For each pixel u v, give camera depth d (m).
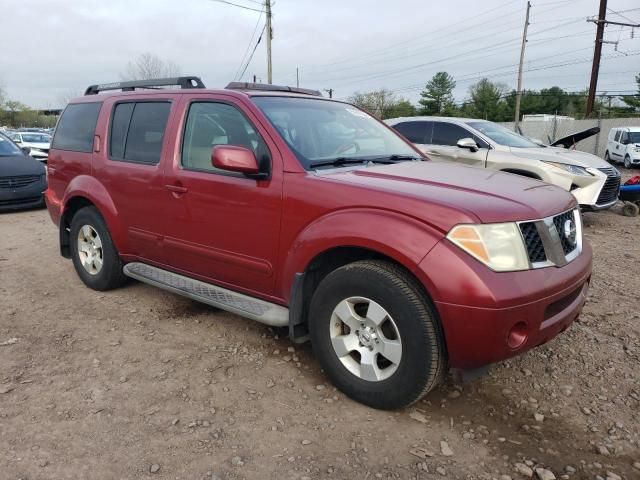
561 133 28.47
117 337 3.99
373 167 3.54
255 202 3.42
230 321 4.32
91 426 2.85
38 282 5.32
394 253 2.75
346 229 2.93
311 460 2.61
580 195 8.14
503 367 3.57
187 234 3.95
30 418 2.91
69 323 4.25
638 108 47.97
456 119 9.38
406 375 2.81
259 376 3.42
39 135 24.20
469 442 2.77
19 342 3.88
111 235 4.64
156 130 4.24
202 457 2.62
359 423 2.92
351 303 3.04
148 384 3.30
